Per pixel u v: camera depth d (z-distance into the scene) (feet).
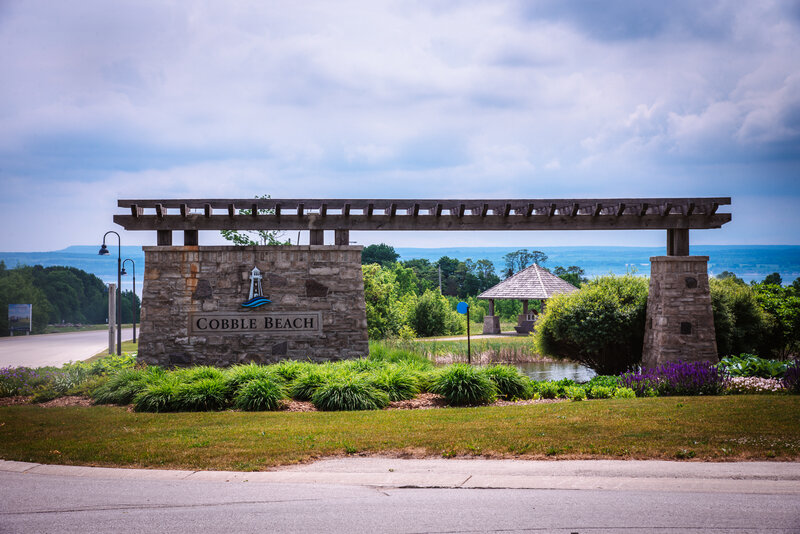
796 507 20.61
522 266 426.92
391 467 26.84
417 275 296.51
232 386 44.09
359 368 49.67
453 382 44.14
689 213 59.88
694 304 59.16
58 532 19.04
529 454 28.19
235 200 57.31
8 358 97.86
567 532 18.44
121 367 54.70
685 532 18.30
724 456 26.76
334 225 58.23
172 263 56.54
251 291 56.44
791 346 72.59
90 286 267.39
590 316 64.90
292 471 26.58
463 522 19.52
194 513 20.84
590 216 60.34
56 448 30.63
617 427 32.53
